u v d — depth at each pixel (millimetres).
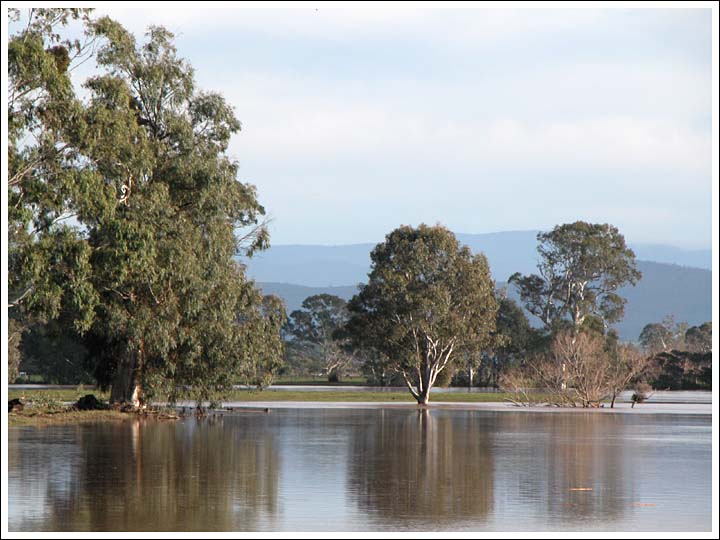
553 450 43594
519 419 70438
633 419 70562
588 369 93562
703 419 70625
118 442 45656
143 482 30969
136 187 62875
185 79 69625
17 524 23609
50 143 51906
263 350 73250
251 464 36531
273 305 76000
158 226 62938
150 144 66312
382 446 45000
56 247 53969
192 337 66562
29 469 34281
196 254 65938
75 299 55219
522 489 30203
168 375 70062
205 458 38500
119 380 71062
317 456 39844
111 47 63406
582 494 29234
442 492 29406
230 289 68312
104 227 57938
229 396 74000
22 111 51094
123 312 63094
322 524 23828
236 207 75562
